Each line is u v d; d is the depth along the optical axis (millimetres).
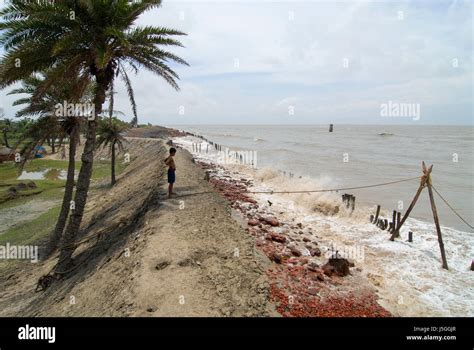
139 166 39125
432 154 41969
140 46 12344
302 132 122438
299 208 17859
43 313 8352
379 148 51438
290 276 8945
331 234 13617
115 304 6629
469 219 15586
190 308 6180
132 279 7254
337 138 79375
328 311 7320
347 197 16531
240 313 6434
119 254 9688
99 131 31094
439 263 10820
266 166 34250
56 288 10297
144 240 9523
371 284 9062
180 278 7230
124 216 15828
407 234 13641
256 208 17203
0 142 64562
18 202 27438
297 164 35406
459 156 39281
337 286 8672
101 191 30578
